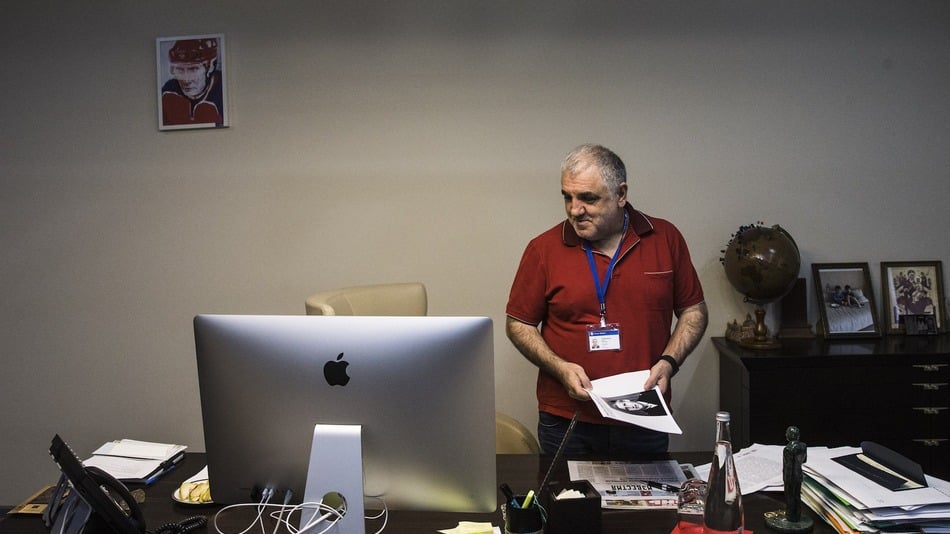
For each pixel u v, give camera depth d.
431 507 1.57
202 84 3.70
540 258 2.50
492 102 3.64
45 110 3.78
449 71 3.64
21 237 3.83
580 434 2.39
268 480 1.58
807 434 3.21
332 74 3.68
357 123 3.69
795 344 3.45
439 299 3.72
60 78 3.77
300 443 1.54
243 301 3.78
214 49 3.68
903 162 3.60
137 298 3.82
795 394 3.20
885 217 3.62
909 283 3.61
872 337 3.53
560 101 3.62
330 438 1.50
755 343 3.39
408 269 3.72
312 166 3.72
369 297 2.92
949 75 3.56
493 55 3.62
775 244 3.29
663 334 2.45
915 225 3.62
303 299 3.76
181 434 3.84
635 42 3.59
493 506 1.54
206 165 3.75
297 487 1.57
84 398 3.87
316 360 1.50
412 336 1.48
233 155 3.73
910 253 3.63
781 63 3.58
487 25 3.62
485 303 3.71
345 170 3.71
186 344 3.82
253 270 3.77
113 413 3.86
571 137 3.63
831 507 1.68
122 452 2.13
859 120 3.59
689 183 3.63
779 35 3.57
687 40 3.58
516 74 3.63
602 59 3.60
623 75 3.60
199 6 3.70
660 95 3.60
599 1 3.58
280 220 3.74
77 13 3.74
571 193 2.31
